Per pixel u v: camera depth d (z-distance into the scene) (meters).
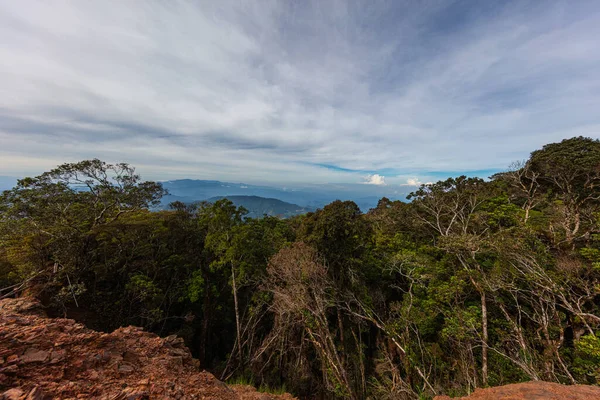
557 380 12.24
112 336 6.55
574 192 19.92
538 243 16.06
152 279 19.97
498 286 15.41
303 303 14.31
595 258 13.43
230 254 17.06
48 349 5.23
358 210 20.92
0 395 3.81
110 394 4.45
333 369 14.70
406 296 19.30
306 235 19.64
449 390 14.72
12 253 14.97
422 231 25.41
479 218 20.61
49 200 16.95
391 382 16.12
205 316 21.38
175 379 5.89
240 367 17.06
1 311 11.10
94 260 18.81
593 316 11.91
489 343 16.03
